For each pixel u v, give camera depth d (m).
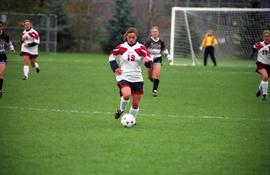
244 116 34.72
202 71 71.56
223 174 20.75
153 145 25.42
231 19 97.06
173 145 25.52
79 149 24.30
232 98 44.19
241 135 28.25
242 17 95.94
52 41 107.94
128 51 30.31
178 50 92.44
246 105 40.06
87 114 34.09
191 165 21.92
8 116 32.62
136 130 29.12
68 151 23.88
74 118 32.47
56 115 33.38
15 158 22.53
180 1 112.75
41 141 25.78
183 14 95.62
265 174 20.88
